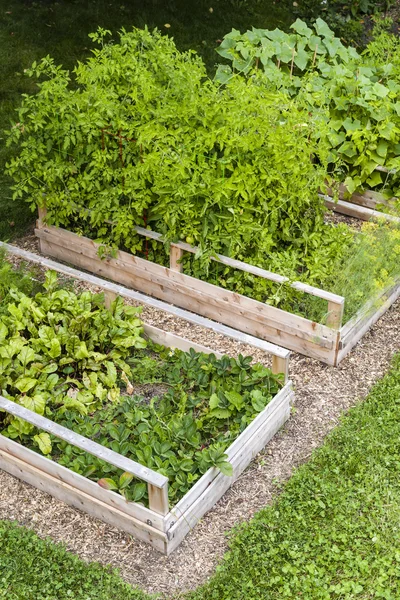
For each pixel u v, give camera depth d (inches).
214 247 224.5
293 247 241.8
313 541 164.7
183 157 215.8
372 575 158.2
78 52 390.3
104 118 230.1
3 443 181.0
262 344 193.5
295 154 224.1
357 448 187.9
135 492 162.7
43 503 177.6
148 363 212.2
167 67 241.9
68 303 219.8
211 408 190.1
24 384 192.5
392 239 233.5
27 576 157.4
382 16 449.4
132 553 165.5
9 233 279.6
